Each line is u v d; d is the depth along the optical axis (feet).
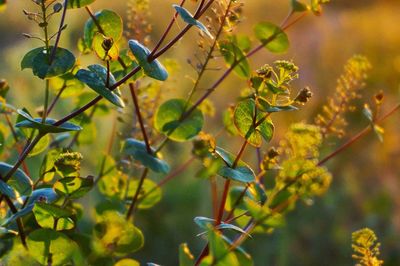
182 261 2.37
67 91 2.63
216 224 2.43
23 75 5.56
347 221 5.29
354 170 5.78
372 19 9.58
